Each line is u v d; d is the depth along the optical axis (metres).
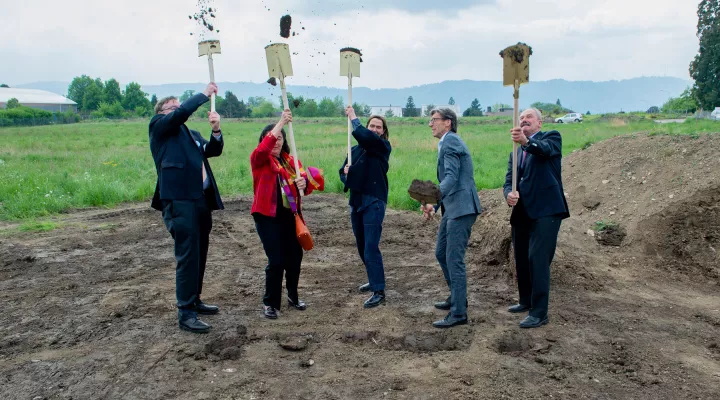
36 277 6.47
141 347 4.47
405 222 9.51
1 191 11.55
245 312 5.31
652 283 6.09
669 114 56.12
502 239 6.69
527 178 4.80
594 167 9.01
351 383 3.90
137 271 6.71
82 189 11.87
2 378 3.97
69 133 43.31
